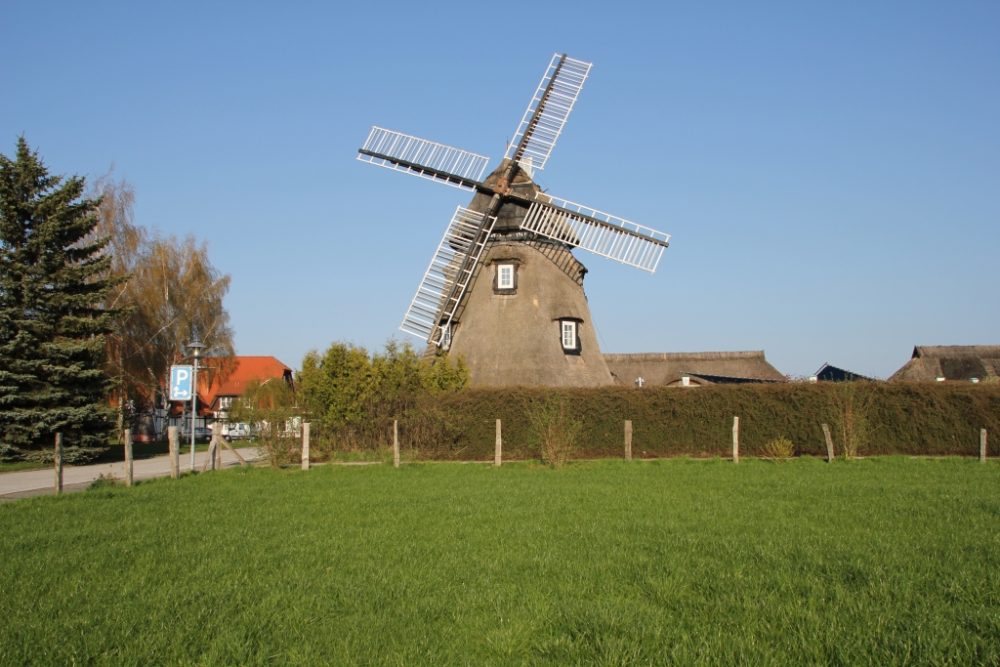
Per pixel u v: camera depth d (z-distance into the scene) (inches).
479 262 1578.5
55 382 1376.7
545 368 1494.8
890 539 498.9
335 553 468.8
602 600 359.9
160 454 1651.1
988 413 1256.2
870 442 1279.5
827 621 325.4
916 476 917.2
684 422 1286.9
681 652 288.2
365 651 296.8
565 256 1594.5
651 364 2581.2
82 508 684.7
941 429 1267.2
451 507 662.5
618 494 747.4
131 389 2043.6
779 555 450.3
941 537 505.4
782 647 296.2
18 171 1398.9
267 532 547.8
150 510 669.3
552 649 297.6
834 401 1237.1
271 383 2041.1
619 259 1549.0
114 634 317.4
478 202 1598.2
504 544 493.7
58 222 1386.6
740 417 1279.5
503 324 1528.1
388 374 1268.5
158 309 2049.7
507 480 896.3
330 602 361.7
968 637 298.0
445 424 1240.2
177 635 315.0
